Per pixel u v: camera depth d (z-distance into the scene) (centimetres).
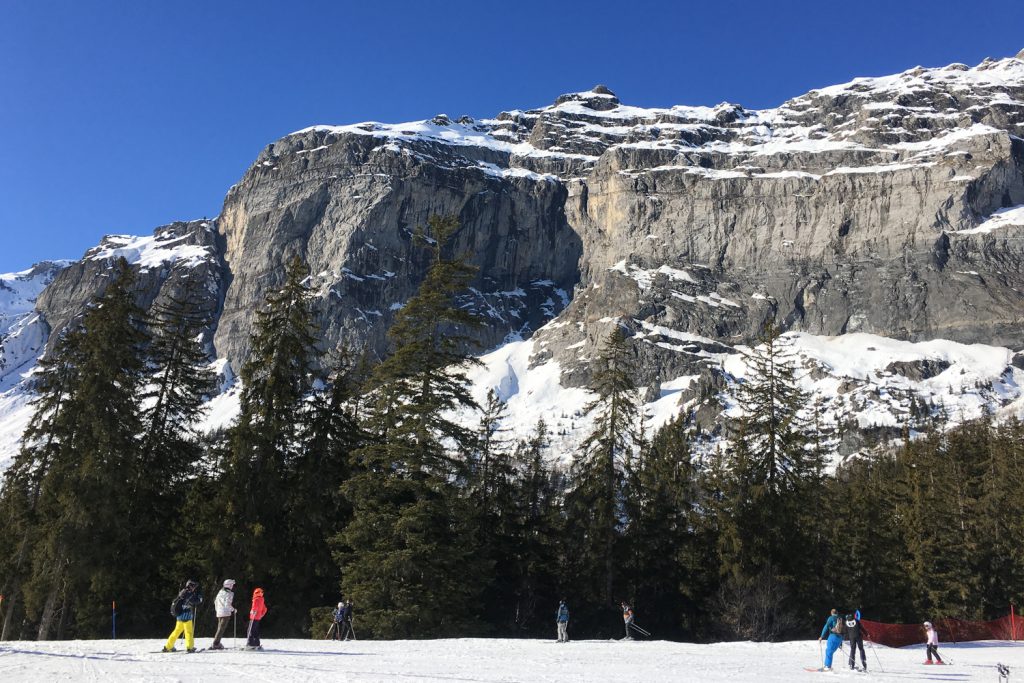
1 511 4056
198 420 4519
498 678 1841
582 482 5306
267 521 4134
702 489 5541
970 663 3072
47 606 3781
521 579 5253
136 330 4206
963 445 6981
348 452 4475
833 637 2614
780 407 5281
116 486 3872
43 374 4081
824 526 5772
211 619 3969
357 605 3778
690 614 5291
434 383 4166
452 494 4081
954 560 5844
